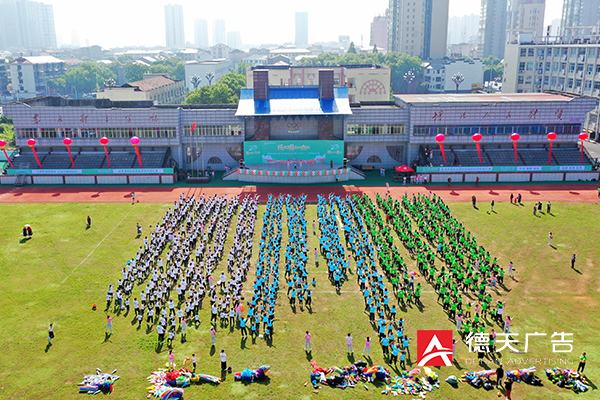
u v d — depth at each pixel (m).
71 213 83.06
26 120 103.62
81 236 72.88
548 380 41.56
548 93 121.94
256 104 106.31
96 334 48.06
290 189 97.56
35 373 42.34
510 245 69.62
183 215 79.81
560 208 84.19
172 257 63.25
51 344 46.41
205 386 40.81
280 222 76.69
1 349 45.62
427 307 53.19
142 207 86.19
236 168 107.31
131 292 55.94
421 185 99.56
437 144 106.12
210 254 63.16
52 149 106.56
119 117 103.81
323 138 107.12
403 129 106.81
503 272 59.47
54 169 101.50
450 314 51.53
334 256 65.12
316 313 52.12
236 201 84.88
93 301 54.38
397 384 40.91
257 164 107.94
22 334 47.97
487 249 68.38
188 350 45.69
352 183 101.44
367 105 118.94
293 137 109.19
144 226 76.88
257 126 106.06
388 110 105.56
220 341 47.19
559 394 39.81
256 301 53.66
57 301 54.31
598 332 48.88
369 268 61.84
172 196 92.69
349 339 45.09
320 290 57.06
